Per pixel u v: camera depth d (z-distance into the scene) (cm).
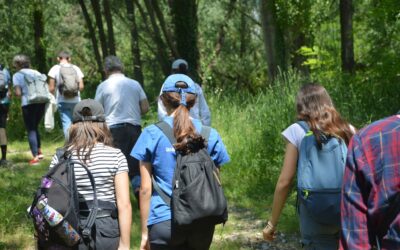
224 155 405
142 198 396
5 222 695
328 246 373
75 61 3170
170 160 390
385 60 1094
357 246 260
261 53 2912
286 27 1962
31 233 681
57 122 1562
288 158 395
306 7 1942
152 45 2861
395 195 256
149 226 390
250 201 838
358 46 1466
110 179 378
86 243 366
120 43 3025
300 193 371
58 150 388
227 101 1381
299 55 2078
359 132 272
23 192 875
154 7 2175
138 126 732
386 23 1208
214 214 371
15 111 1526
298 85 1097
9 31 2206
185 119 393
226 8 2961
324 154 366
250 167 948
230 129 1142
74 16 2988
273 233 416
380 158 261
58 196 357
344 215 267
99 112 392
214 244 648
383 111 941
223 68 2694
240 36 2981
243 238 677
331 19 1986
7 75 1140
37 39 2139
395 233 255
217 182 381
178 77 409
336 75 1185
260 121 1027
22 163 1176
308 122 383
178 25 2072
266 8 1970
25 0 2103
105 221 372
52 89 1100
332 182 359
